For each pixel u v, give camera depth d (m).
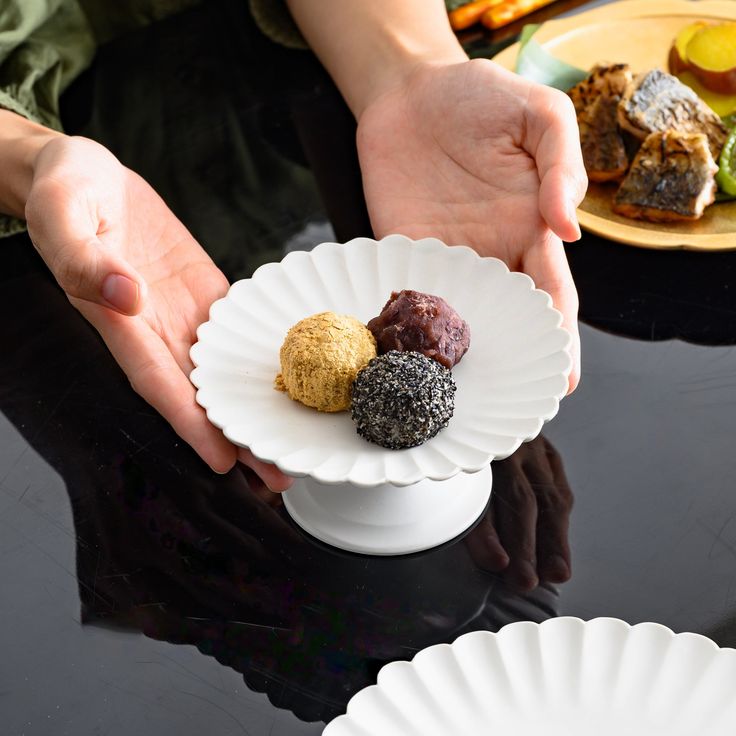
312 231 0.86
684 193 0.84
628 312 0.80
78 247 0.70
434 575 0.68
